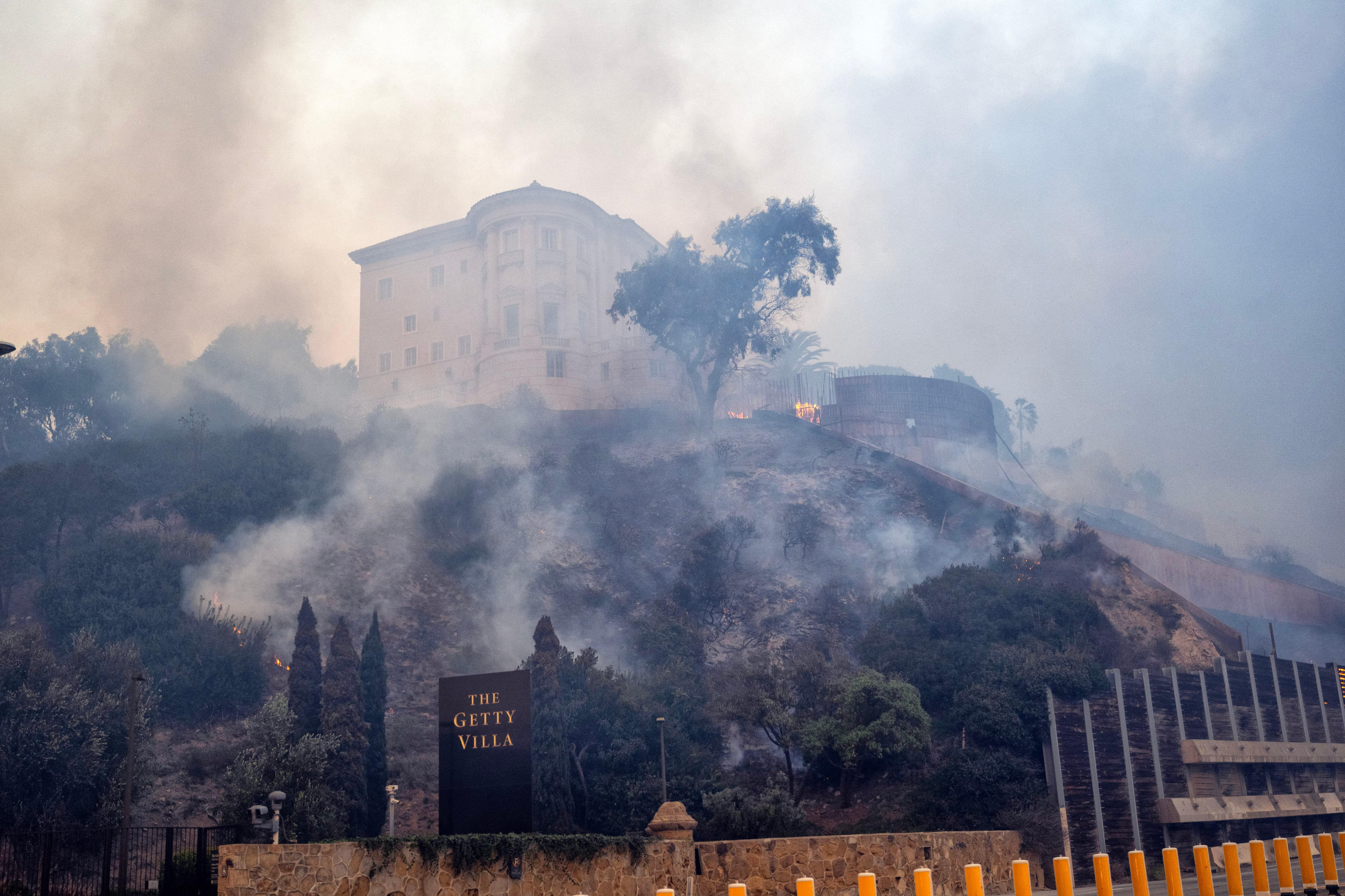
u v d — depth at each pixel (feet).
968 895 48.78
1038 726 144.25
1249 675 170.81
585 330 342.03
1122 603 207.31
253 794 125.39
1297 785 168.14
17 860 89.40
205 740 159.63
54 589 179.93
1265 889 53.88
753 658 167.63
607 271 359.05
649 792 145.48
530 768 80.64
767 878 87.66
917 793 144.15
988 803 136.46
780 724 153.58
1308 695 182.39
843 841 90.58
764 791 142.20
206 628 181.57
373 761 145.28
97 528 205.98
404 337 356.59
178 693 165.37
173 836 84.84
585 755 150.20
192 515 214.28
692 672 190.90
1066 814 107.96
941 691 164.55
